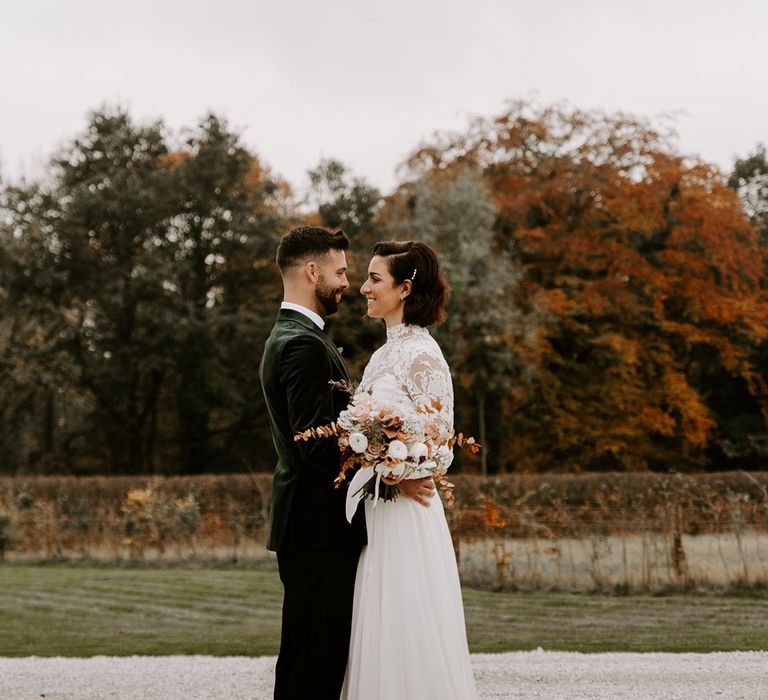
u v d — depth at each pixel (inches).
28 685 215.8
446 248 871.1
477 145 1069.1
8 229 1079.6
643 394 1026.1
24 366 1063.0
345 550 132.2
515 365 906.1
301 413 128.5
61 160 1149.1
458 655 133.4
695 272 1034.7
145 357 1071.6
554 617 331.6
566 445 995.9
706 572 402.6
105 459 1200.2
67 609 358.6
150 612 350.6
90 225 1091.9
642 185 1007.0
